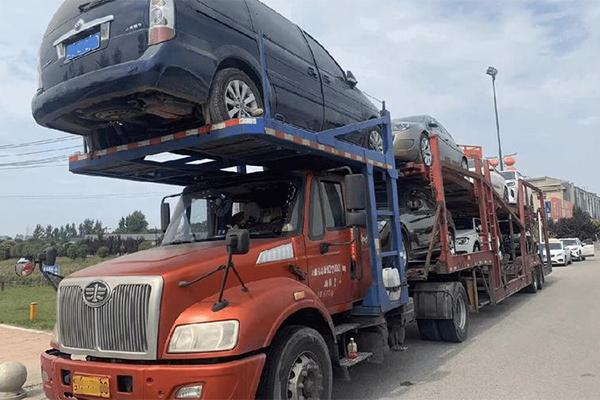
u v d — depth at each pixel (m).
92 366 3.94
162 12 4.59
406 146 8.98
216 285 4.29
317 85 6.79
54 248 5.05
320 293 5.38
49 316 14.15
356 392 6.11
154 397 3.69
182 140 4.97
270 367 4.18
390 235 7.00
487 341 8.86
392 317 6.91
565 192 107.44
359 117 7.79
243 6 5.86
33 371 7.77
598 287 16.77
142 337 3.88
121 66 4.55
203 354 3.77
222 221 5.66
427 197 9.77
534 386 6.11
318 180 5.77
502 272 11.99
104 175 6.34
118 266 4.38
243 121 4.62
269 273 4.79
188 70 4.71
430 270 8.83
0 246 39.88
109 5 4.75
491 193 11.79
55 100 4.92
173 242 5.71
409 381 6.55
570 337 8.84
